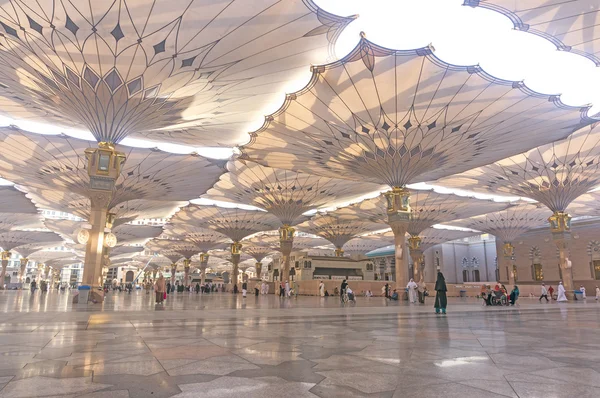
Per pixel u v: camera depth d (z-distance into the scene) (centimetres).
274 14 1134
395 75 1534
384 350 514
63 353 479
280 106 1762
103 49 1234
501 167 2730
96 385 325
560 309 1656
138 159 2208
